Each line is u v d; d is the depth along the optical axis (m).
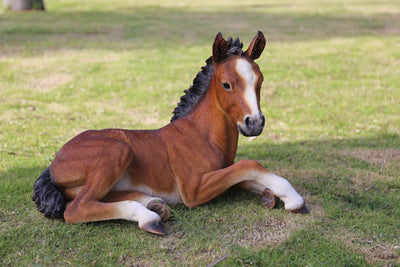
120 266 3.37
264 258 3.42
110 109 8.27
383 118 7.88
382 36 15.85
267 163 5.74
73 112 7.98
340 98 9.04
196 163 4.08
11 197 4.46
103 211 3.72
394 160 5.90
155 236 3.76
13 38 14.32
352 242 3.76
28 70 10.72
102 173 3.79
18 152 5.91
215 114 4.12
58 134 6.77
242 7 23.75
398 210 4.41
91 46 13.65
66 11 21.03
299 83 10.12
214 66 4.01
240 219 4.06
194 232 3.83
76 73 10.58
